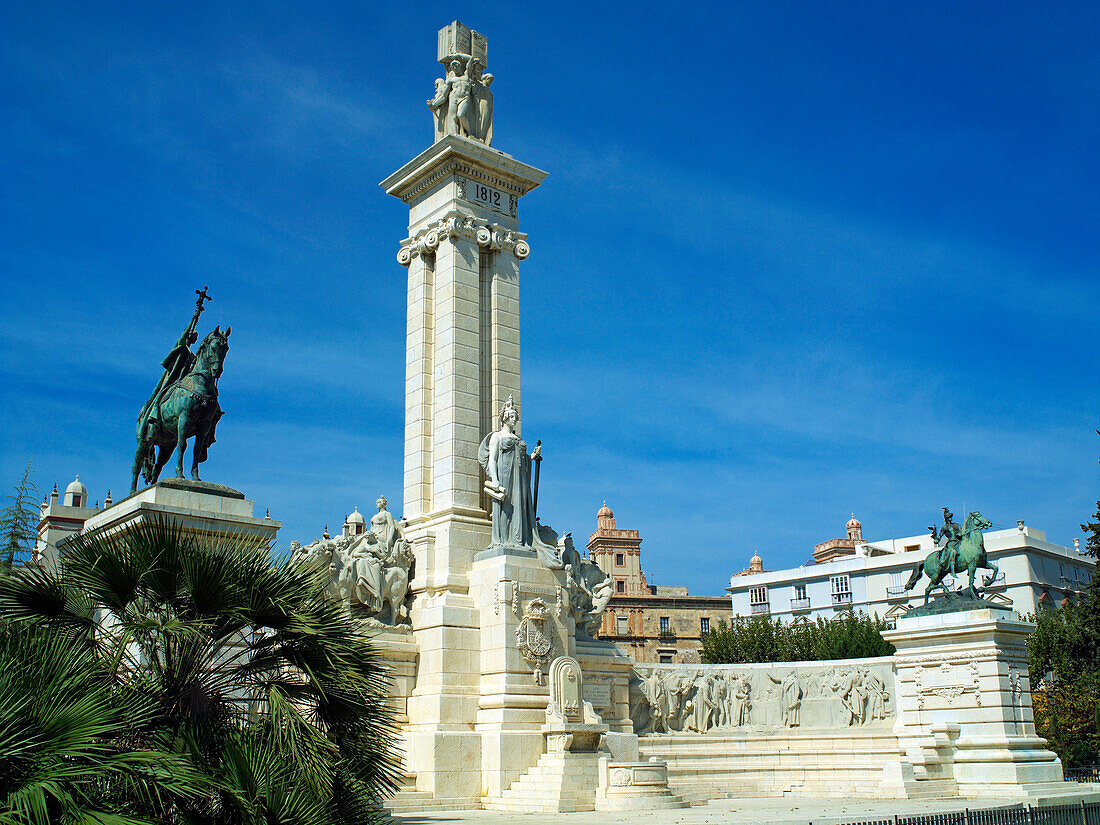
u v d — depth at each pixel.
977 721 31.77
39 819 10.32
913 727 32.78
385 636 27.36
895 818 18.30
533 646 27.12
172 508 19.33
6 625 12.57
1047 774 30.89
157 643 14.17
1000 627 31.81
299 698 14.27
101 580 13.51
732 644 62.75
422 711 26.67
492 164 32.84
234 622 14.06
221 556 14.03
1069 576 80.50
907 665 33.66
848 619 61.97
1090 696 44.34
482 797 25.38
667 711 33.56
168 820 11.91
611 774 24.56
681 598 88.75
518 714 26.23
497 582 27.34
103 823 10.74
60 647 12.22
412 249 33.34
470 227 32.19
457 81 33.69
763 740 33.19
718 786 30.44
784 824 19.80
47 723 11.20
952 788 30.28
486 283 32.81
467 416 30.77
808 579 85.62
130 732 12.47
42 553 18.02
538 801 24.09
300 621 14.21
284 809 12.41
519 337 32.75
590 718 26.33
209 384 21.44
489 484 29.30
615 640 86.06
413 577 29.38
